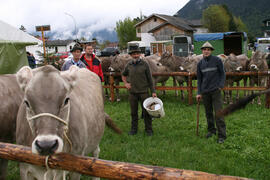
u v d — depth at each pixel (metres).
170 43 29.03
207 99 4.94
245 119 6.05
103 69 9.55
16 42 6.78
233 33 21.94
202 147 4.62
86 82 3.29
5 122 2.97
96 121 2.99
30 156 1.93
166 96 9.45
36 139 1.78
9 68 6.68
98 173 1.74
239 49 24.53
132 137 5.19
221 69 4.69
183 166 3.92
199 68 4.94
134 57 5.19
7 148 2.02
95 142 3.07
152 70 8.59
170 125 5.91
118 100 8.87
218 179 1.44
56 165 1.87
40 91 1.88
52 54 9.25
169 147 4.63
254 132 5.18
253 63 7.85
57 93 1.92
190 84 7.75
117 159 4.25
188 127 5.70
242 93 9.55
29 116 2.01
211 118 5.07
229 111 2.42
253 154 4.21
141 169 1.62
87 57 5.46
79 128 2.40
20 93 3.22
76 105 2.54
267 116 6.28
